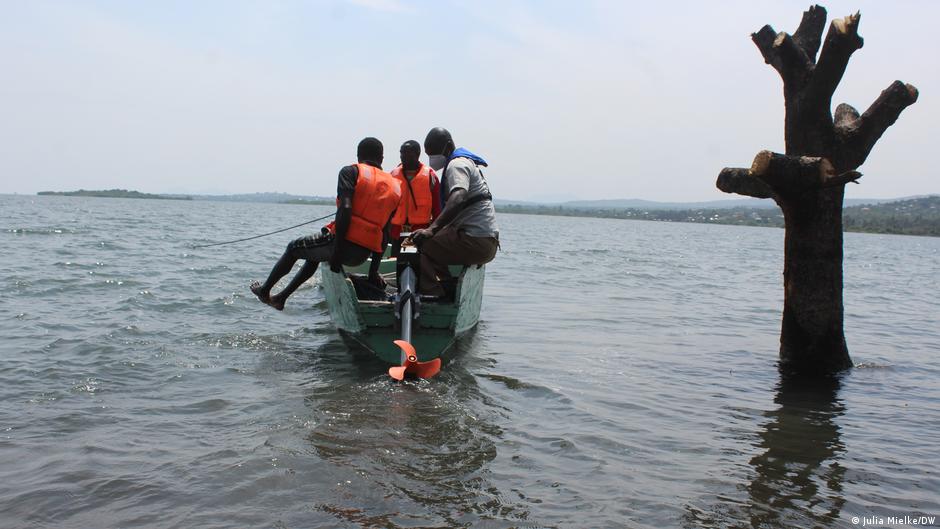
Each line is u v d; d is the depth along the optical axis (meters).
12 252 14.73
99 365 5.77
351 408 4.88
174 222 38.16
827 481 3.93
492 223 6.47
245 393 5.19
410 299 6.04
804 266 6.60
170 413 4.68
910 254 45.41
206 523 3.17
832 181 5.68
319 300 9.97
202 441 4.16
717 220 189.75
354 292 6.34
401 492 3.55
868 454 4.40
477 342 7.71
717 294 13.72
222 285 10.91
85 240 19.42
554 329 8.77
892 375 6.67
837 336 6.67
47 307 8.27
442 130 6.67
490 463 3.98
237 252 18.02
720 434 4.71
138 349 6.37
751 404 5.50
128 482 3.56
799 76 6.36
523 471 3.89
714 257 28.34
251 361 6.20
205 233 27.47
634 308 11.07
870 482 3.94
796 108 6.36
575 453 4.20
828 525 3.38
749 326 9.59
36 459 3.82
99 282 10.48
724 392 5.86
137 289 10.00
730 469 4.06
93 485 3.52
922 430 4.95
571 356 7.11
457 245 6.38
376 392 5.32
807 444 4.56
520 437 4.45
